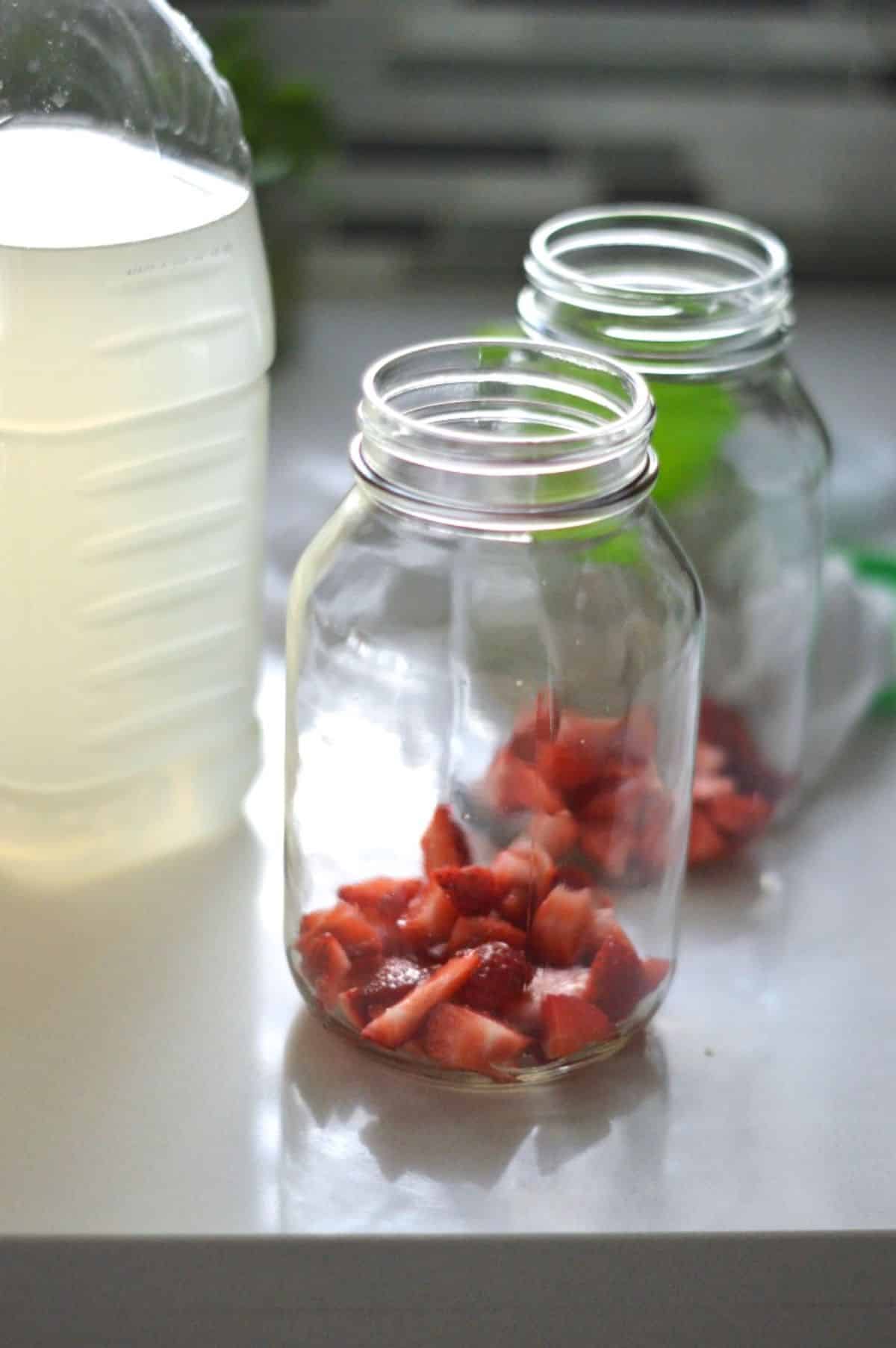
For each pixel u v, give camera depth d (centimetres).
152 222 69
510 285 112
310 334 107
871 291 114
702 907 75
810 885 76
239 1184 66
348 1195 66
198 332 70
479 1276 65
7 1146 66
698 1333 66
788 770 78
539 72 109
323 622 69
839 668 83
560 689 69
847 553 90
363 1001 68
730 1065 70
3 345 68
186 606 73
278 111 97
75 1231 64
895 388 104
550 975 69
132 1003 71
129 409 70
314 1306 65
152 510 71
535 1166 67
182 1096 68
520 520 65
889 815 79
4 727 73
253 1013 71
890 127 110
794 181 111
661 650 69
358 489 69
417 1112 68
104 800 74
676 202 112
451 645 69
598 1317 66
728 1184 66
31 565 70
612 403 68
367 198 110
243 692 76
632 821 70
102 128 72
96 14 71
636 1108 68
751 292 73
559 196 111
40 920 73
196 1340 65
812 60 109
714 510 76
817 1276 65
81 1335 65
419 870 70
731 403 75
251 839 77
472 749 71
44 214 69
